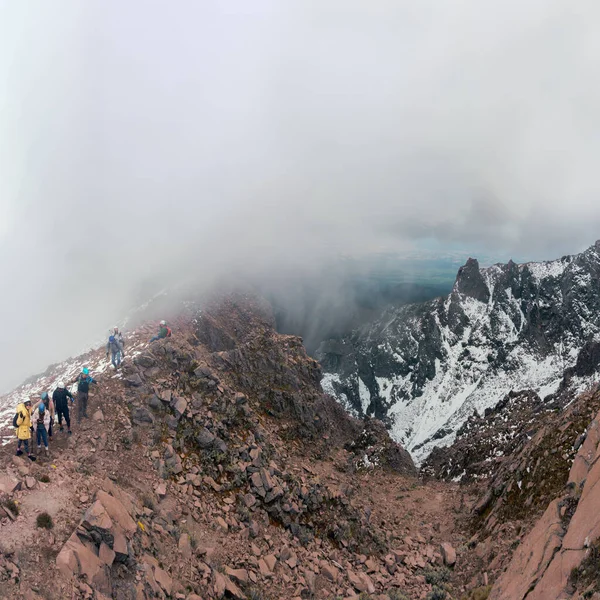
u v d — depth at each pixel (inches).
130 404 1272.1
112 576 712.4
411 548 1482.5
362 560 1309.1
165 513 1000.9
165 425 1299.2
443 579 1269.7
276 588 992.2
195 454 1293.1
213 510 1141.7
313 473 1683.1
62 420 1117.1
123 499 895.7
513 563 991.6
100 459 1034.7
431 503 2053.4
